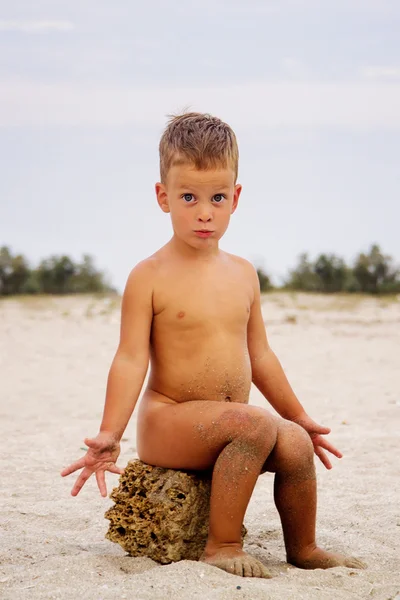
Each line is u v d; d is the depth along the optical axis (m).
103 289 26.36
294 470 4.06
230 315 4.27
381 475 6.20
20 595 3.67
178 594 3.57
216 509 3.95
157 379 4.27
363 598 3.75
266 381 4.57
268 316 18.88
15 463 6.66
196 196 4.20
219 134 4.23
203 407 4.06
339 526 4.94
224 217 4.25
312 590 3.71
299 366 12.52
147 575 3.80
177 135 4.25
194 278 4.26
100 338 15.78
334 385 10.82
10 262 25.77
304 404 9.48
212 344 4.20
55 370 12.19
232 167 4.26
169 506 4.06
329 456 6.85
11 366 12.52
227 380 4.21
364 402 9.57
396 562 4.31
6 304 21.78
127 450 7.16
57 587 3.76
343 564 4.16
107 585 3.72
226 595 3.56
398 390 10.36
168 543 4.07
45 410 9.21
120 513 4.20
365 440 7.45
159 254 4.37
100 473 4.02
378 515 5.15
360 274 25.34
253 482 3.93
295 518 4.14
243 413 3.95
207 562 3.95
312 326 17.41
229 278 4.34
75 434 7.90
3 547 4.53
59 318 18.86
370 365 12.59
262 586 3.68
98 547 4.58
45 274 25.91
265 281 25.53
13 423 8.48
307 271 25.81
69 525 5.04
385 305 21.42
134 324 4.22
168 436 4.10
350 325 17.64
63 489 5.86
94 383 11.10
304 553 4.18
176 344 4.21
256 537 4.74
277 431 4.04
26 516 5.16
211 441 3.98
